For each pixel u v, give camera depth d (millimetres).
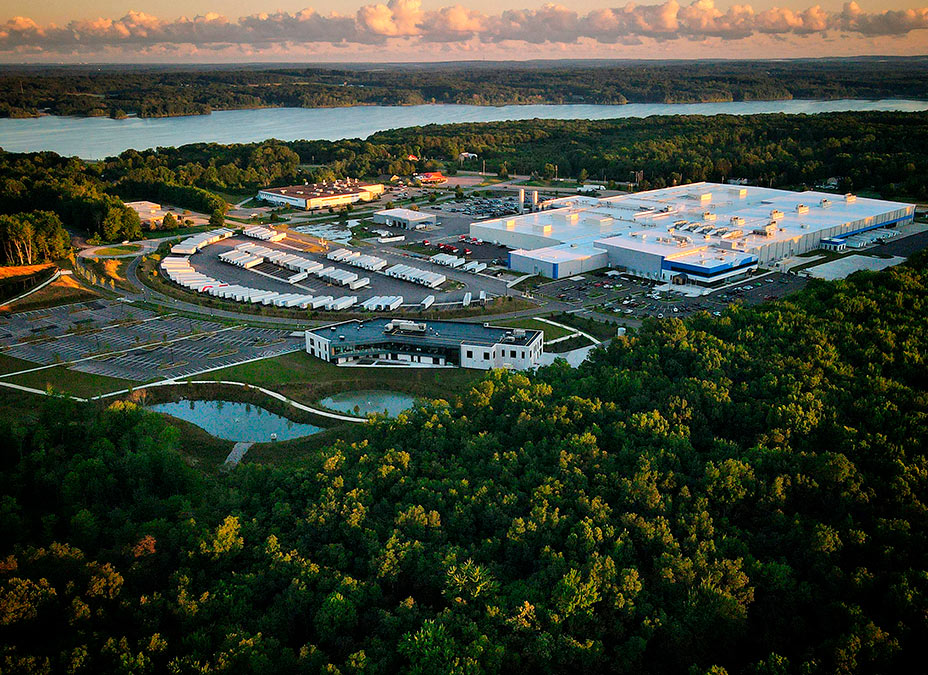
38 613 110625
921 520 128500
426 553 124750
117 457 156875
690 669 106188
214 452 193875
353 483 142625
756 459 142125
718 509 137000
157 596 114938
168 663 103688
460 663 103250
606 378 183250
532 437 158000
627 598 115188
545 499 133000
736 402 170875
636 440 153000
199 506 142125
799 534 127375
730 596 112000
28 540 136250
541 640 107500
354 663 103000
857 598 116688
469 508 133125
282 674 105938
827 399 165250
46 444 167125
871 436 149500
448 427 163875
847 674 102875
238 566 125812
